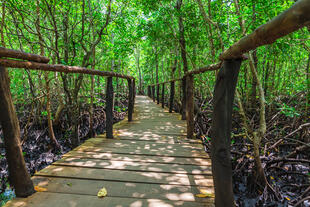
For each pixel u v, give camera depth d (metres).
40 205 1.38
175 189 1.62
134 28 6.30
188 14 4.41
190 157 2.36
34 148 4.57
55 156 4.22
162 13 4.98
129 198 1.49
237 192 2.67
